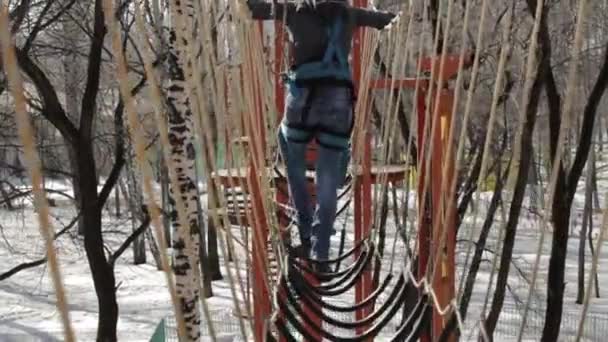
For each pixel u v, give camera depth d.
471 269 15.17
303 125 4.87
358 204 8.84
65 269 28.55
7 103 16.36
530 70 2.77
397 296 5.14
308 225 5.15
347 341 4.66
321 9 4.86
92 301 25.20
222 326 21.23
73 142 13.23
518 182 13.77
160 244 1.93
